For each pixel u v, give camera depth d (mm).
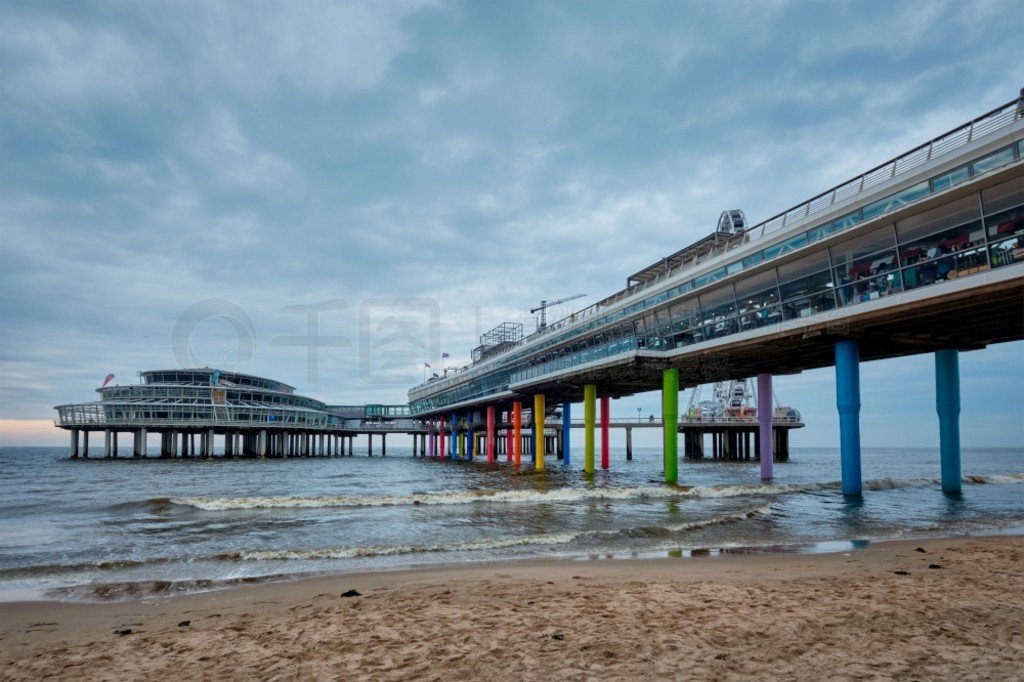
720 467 67688
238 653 6801
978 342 27688
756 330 26906
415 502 25516
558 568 11875
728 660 6012
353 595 9758
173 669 6371
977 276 18000
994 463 95938
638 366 35812
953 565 11250
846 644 6453
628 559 12883
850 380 24891
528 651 6469
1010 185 17125
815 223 23234
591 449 44906
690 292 30641
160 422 98125
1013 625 7121
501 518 20109
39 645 7562
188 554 14438
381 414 131625
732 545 14883
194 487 42156
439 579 10828
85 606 9797
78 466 82375
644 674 5676
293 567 12789
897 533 16750
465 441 106000
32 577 12102
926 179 19219
